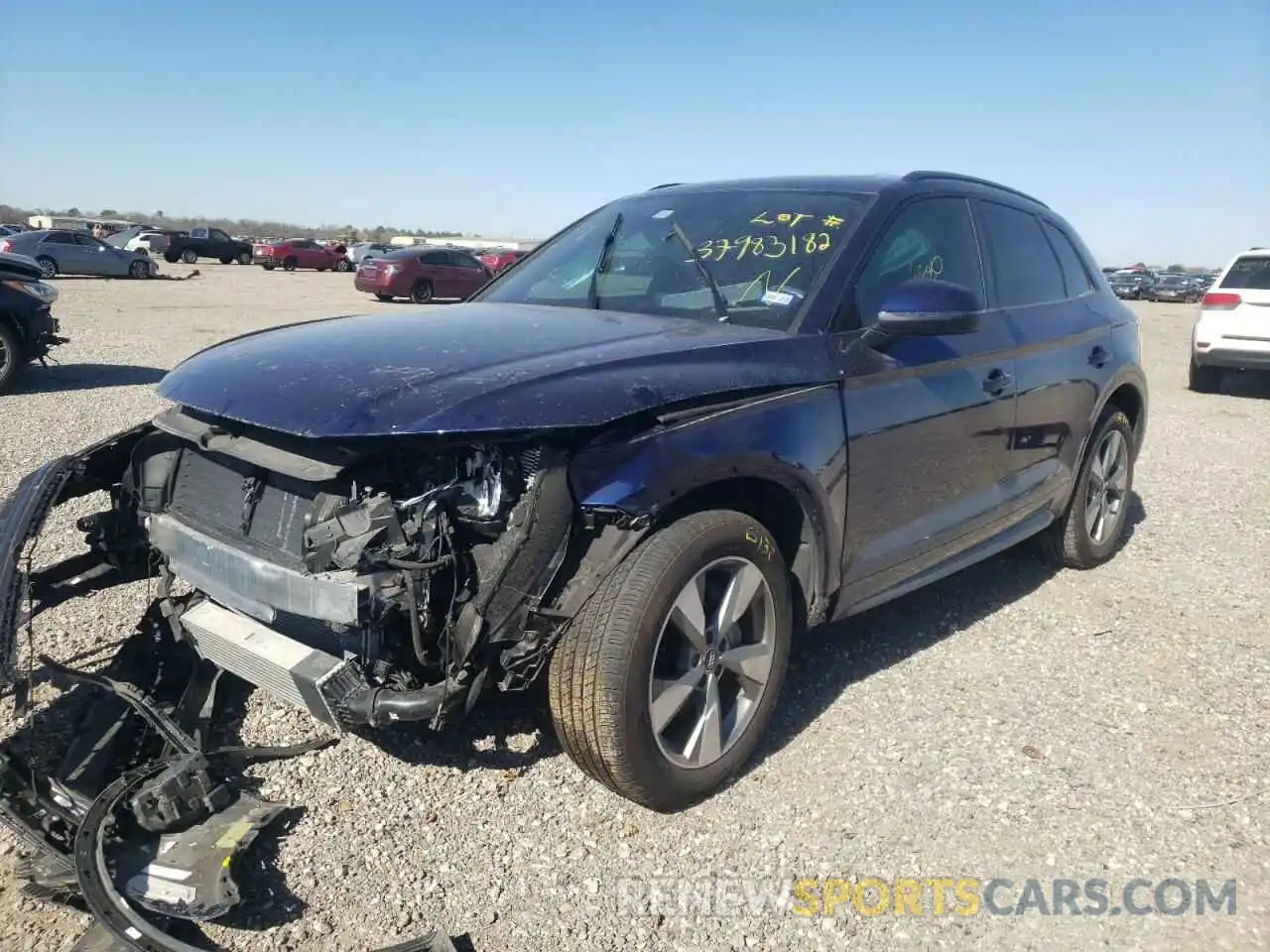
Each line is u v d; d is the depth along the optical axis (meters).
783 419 3.12
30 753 3.05
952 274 4.11
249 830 2.71
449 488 2.63
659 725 2.88
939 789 3.21
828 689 3.84
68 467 3.25
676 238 4.02
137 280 31.16
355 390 2.70
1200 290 49.62
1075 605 4.82
